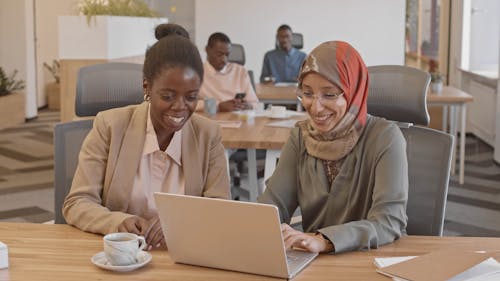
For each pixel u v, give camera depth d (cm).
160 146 235
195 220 184
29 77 1048
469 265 182
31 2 1048
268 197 238
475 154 802
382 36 1025
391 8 1019
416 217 248
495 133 786
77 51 611
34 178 677
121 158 232
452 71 938
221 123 446
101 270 187
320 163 232
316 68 216
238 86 562
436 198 245
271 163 403
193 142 238
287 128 436
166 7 1053
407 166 229
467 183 656
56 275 182
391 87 297
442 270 180
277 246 177
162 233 207
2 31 1028
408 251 204
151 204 234
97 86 296
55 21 1196
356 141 225
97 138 234
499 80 744
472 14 908
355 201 226
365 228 204
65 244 209
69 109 614
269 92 679
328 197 230
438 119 816
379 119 230
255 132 420
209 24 1039
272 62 870
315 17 1031
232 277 183
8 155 791
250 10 1033
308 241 196
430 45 975
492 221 529
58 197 275
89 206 224
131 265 187
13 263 191
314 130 232
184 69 208
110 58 614
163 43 211
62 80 613
